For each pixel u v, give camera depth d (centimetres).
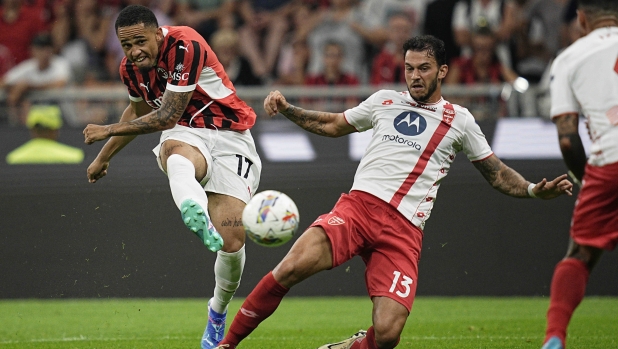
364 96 3756
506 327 2516
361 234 1664
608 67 1423
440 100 1738
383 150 1712
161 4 5012
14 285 3247
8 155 3328
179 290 3173
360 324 2641
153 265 3139
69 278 3134
